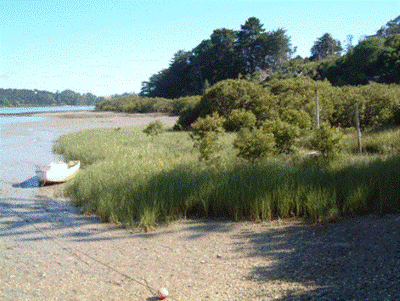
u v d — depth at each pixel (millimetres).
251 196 9109
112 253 7000
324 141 13078
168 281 5484
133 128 38438
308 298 4141
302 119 19047
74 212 10367
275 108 29000
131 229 8562
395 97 24844
